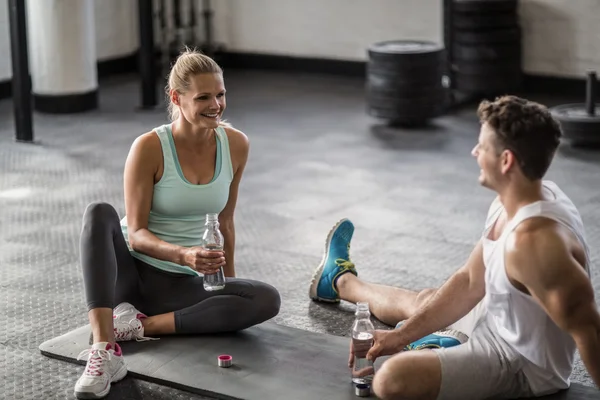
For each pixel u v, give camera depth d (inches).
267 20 431.5
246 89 397.4
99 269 137.3
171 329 148.5
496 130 114.1
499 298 117.7
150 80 354.9
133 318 147.4
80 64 348.5
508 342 122.2
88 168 273.9
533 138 112.3
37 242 208.8
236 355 143.4
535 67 377.1
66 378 140.1
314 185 258.2
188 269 150.3
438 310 127.5
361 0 409.7
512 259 111.8
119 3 431.2
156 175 146.2
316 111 355.9
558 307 109.2
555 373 123.2
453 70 359.9
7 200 241.9
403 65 319.3
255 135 318.7
